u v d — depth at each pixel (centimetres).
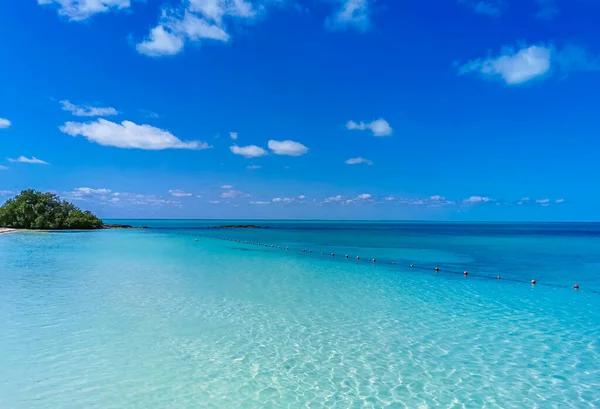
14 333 861
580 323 1035
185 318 1005
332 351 799
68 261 2072
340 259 2481
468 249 3303
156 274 1691
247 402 586
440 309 1172
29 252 2517
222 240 4178
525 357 785
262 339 861
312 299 1266
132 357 743
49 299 1178
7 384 627
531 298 1359
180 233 5569
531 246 3678
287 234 5803
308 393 617
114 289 1343
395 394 621
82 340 827
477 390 640
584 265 2250
